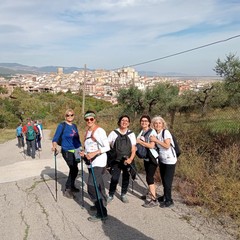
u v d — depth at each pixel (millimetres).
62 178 7281
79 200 5574
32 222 4617
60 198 5707
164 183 5070
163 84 21328
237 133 8352
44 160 10070
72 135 5660
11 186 6676
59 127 5680
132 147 5188
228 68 9859
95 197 4570
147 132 5188
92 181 4562
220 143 7668
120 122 5227
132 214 4805
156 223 4445
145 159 5156
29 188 6469
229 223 4387
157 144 5098
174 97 21031
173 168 5039
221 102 20906
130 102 20969
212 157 7035
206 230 4191
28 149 11750
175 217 4648
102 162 4613
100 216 4574
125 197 5359
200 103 22766
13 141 20453
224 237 3984
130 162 5129
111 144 5238
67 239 4035
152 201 5113
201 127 9281
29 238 4090
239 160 6422
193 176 6156
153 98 20406
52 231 4285
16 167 8930
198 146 7645
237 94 10828
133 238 3998
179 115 20391
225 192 4992
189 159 6859
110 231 4227
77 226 4426
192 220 4527
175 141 5129
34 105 59750
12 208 5242
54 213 4953
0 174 8000
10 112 54750
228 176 5836
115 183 5312
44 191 6195
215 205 4809
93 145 4609
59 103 54375
